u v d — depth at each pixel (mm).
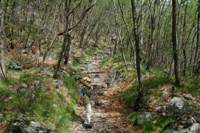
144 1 29234
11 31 30766
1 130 13375
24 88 16766
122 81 27031
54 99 16531
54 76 20406
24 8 35844
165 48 39000
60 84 19391
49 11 38156
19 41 32906
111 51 50531
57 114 15586
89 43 54312
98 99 21922
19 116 13953
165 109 16344
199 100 16656
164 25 37438
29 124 13531
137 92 20141
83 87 23719
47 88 17391
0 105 14836
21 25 33688
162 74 25719
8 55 27016
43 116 14852
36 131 13438
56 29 36281
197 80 18938
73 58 36156
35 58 27859
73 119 16922
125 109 19141
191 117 14648
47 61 28547
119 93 23547
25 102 15227
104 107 20016
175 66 18328
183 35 28703
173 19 17625
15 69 23203
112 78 28672
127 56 37250
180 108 15844
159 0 31547
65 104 17375
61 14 37938
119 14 35906
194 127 14125
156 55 37219
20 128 13219
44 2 39656
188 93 17406
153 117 16094
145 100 18141
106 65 35906
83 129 15938
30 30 32062
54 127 14422
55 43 35719
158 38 36000
